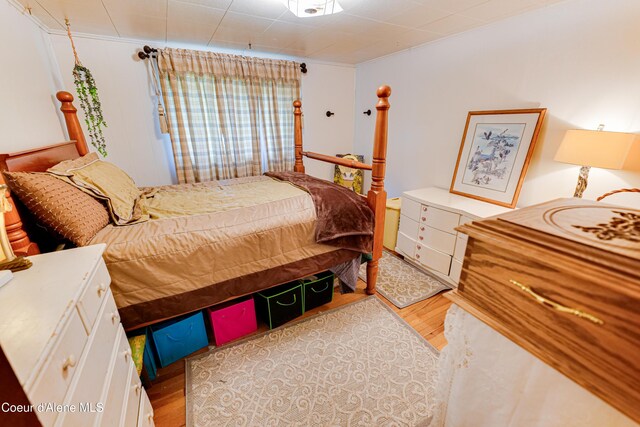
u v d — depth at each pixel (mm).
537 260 553
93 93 2369
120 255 1271
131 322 1354
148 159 2998
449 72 2746
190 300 1475
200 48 2975
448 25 2393
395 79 3402
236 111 3213
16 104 1594
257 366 1604
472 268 708
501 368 691
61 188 1251
